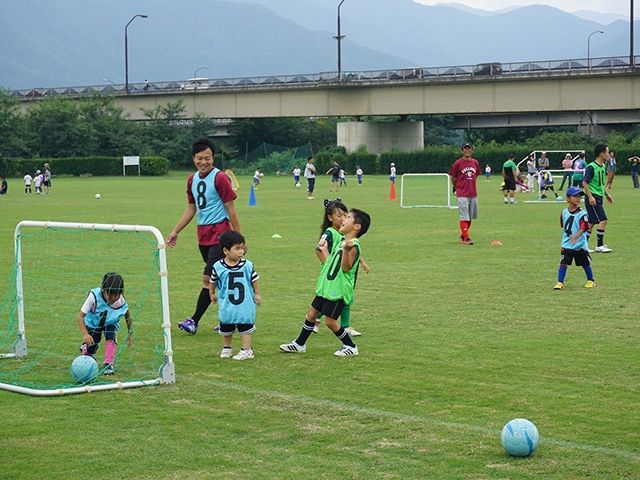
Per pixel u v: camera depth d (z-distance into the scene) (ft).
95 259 45.29
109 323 22.66
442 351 24.27
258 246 51.85
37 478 14.97
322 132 307.37
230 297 23.54
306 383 21.03
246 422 17.99
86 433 17.38
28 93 273.54
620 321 28.25
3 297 33.99
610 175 86.17
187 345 25.76
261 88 231.71
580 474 14.97
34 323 28.91
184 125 268.21
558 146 197.06
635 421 17.80
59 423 18.06
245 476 14.96
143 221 72.08
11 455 16.12
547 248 49.24
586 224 34.32
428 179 178.40
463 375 21.61
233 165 251.80
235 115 243.60
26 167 228.22
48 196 119.85
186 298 33.88
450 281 37.24
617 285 35.55
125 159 228.84
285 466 15.43
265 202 98.89
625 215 70.18
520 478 14.79
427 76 205.36
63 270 41.14
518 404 19.04
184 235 59.16
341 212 26.14
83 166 231.71
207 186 27.09
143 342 26.20
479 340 25.64
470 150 51.11
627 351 24.03
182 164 266.77
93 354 23.11
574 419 17.95
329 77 223.30
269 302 32.73
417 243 52.60
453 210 82.58
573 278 37.68
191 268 42.24
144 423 17.99
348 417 18.24
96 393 20.40
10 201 106.22
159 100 262.67
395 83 206.18
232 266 23.76
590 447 16.28
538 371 21.95
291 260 45.16
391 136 235.20
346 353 23.84
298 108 227.40
